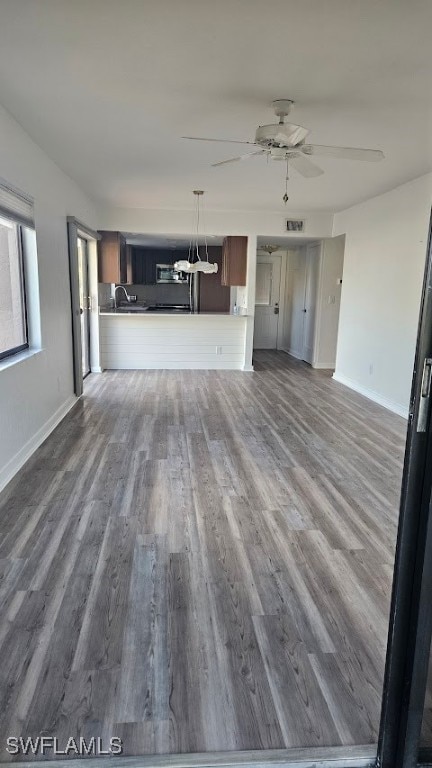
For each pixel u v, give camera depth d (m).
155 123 3.43
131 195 6.13
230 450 3.98
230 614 1.98
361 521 2.81
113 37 2.27
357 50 2.36
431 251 1.08
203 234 7.30
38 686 1.61
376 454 3.97
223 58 2.46
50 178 4.39
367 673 1.70
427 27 2.15
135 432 4.40
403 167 4.42
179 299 11.04
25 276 4.01
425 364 1.11
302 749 1.42
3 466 3.18
